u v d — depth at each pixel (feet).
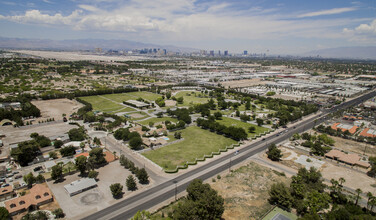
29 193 384.88
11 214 330.95
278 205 374.63
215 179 447.01
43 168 472.44
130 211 351.46
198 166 497.87
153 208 360.28
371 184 442.09
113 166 485.15
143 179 419.54
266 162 524.52
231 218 342.23
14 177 428.56
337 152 565.94
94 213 344.69
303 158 545.85
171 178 447.83
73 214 339.98
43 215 318.45
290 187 407.85
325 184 419.95
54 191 394.93
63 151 518.37
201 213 312.09
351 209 335.26
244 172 475.72
